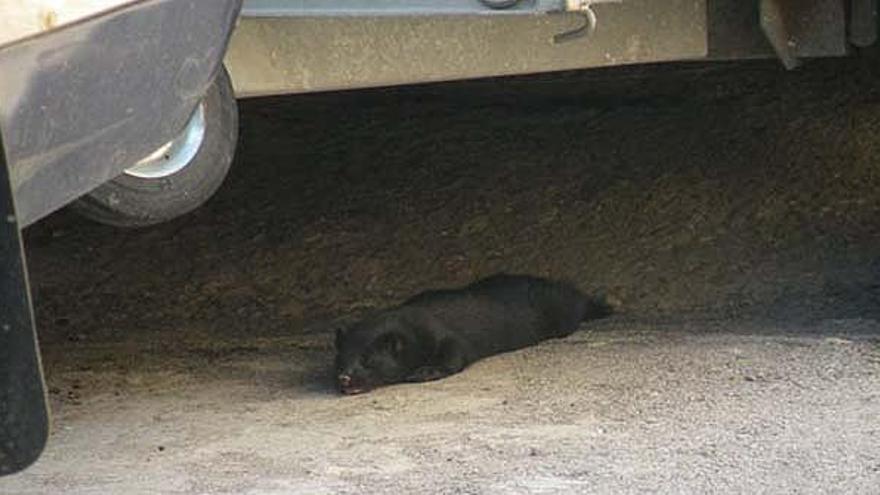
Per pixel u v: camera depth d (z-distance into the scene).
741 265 20.27
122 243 22.20
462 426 15.02
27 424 9.41
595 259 20.78
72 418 15.70
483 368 17.33
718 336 17.83
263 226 22.33
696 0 16.98
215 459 14.27
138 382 17.09
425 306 17.61
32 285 21.19
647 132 23.80
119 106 10.73
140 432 15.17
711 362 16.66
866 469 13.36
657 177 22.53
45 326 19.89
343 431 15.04
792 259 20.28
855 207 21.45
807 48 17.64
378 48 15.17
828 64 24.92
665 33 16.83
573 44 16.19
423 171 23.42
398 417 15.48
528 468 13.70
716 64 25.66
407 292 20.47
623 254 20.83
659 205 21.83
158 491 13.46
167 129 11.42
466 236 21.66
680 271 20.30
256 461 14.19
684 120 24.03
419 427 15.09
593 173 22.83
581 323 19.03
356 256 21.39
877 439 14.06
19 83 9.84
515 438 14.55
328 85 14.95
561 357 17.55
